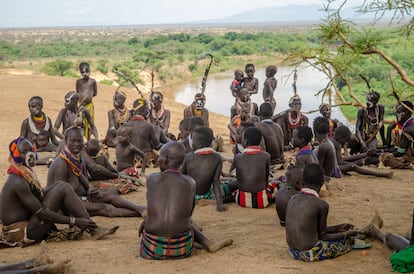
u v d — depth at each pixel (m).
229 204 7.52
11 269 4.93
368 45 5.55
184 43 91.38
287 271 5.03
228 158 10.20
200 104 11.88
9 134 14.45
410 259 4.95
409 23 5.22
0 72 50.62
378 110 10.45
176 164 5.48
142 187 8.36
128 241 5.95
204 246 5.66
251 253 5.53
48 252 5.60
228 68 66.69
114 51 90.44
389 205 7.30
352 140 10.56
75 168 6.57
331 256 5.33
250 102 12.78
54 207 5.80
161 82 52.06
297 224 5.26
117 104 11.95
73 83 25.11
